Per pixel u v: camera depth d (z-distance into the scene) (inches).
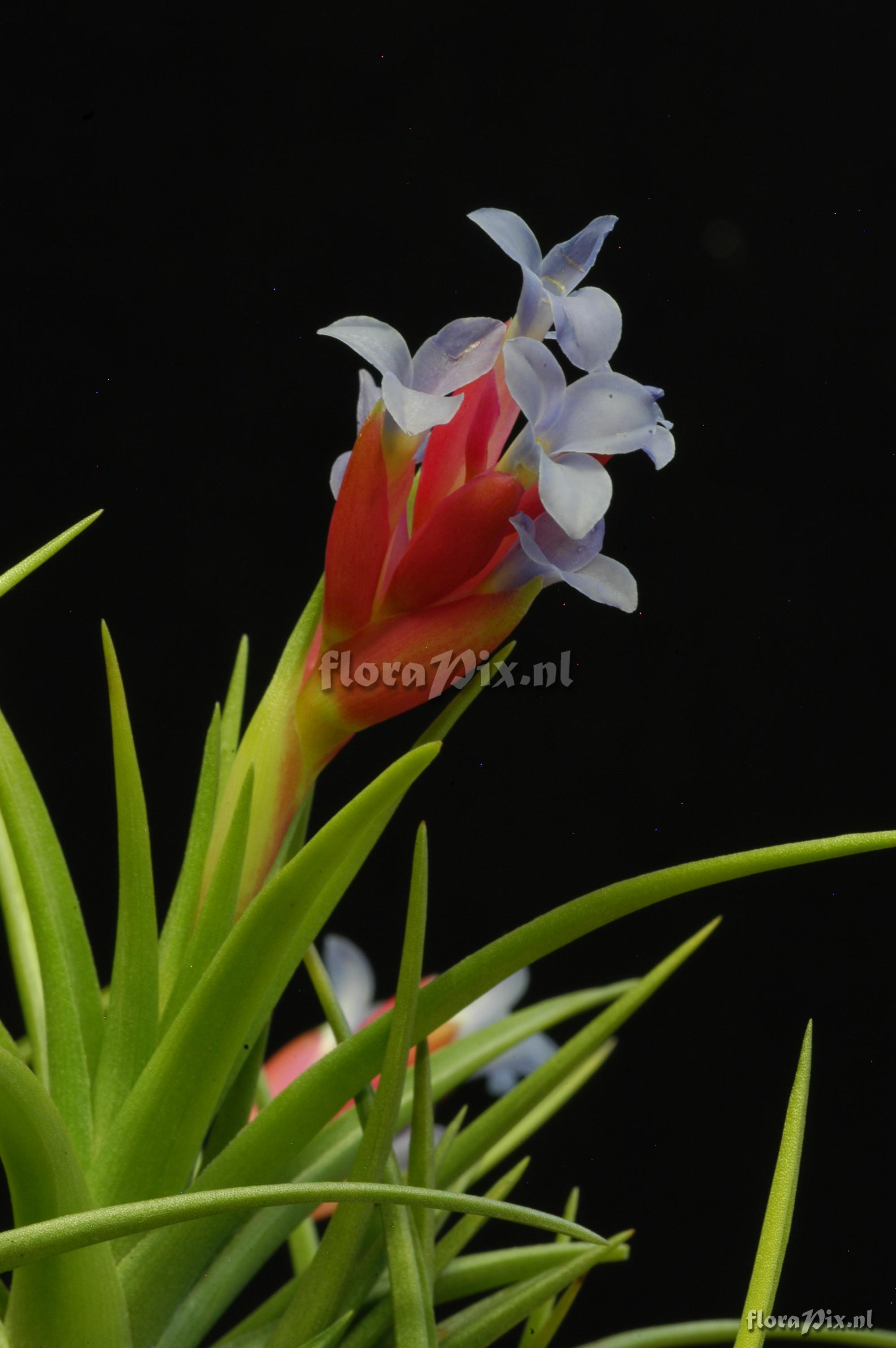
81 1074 9.8
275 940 9.3
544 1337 10.3
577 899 9.4
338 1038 10.1
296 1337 9.5
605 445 9.4
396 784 9.1
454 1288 10.3
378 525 9.7
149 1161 9.6
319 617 10.1
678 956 10.4
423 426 9.3
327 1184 8.9
